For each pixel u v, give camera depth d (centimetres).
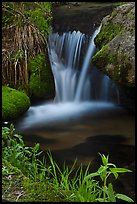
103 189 248
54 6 790
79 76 659
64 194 265
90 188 280
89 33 649
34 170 318
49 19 691
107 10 727
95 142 491
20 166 314
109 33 538
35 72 621
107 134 517
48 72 634
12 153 331
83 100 661
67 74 661
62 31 677
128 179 394
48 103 639
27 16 665
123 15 529
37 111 602
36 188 265
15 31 631
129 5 534
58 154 457
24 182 271
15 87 606
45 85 626
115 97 639
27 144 486
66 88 662
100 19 681
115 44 501
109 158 447
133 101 611
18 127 542
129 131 526
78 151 465
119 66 489
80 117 588
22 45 624
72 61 660
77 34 658
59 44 667
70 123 561
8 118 549
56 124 557
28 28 634
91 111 616
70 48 662
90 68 644
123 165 430
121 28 517
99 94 655
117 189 375
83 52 647
